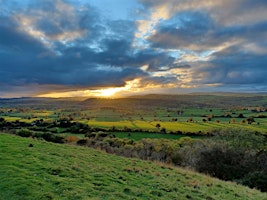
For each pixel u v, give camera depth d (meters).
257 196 24.69
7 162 20.06
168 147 65.44
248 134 53.94
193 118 161.50
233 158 47.19
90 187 17.72
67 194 15.73
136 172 25.30
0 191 15.07
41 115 157.88
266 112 175.50
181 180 25.09
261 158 46.31
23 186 15.74
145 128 112.19
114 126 114.81
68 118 139.75
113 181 20.34
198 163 48.41
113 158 30.59
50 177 18.22
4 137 31.30
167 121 146.75
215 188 24.42
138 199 17.19
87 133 90.62
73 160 24.72
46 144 31.56
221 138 54.41
